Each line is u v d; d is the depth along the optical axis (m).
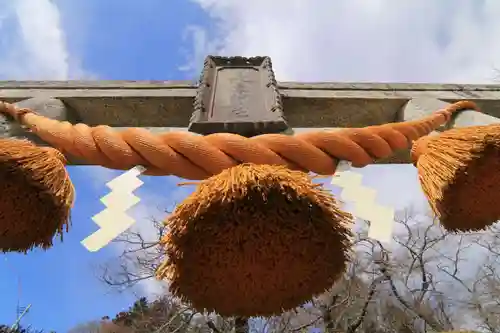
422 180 1.67
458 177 1.58
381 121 3.43
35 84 3.42
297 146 1.52
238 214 1.31
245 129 2.06
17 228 1.49
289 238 1.35
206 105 2.53
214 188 1.28
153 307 10.81
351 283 9.62
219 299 1.42
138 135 1.54
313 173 1.58
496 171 1.58
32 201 1.47
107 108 3.32
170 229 1.30
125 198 1.49
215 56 3.09
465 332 4.75
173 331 9.29
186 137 1.51
